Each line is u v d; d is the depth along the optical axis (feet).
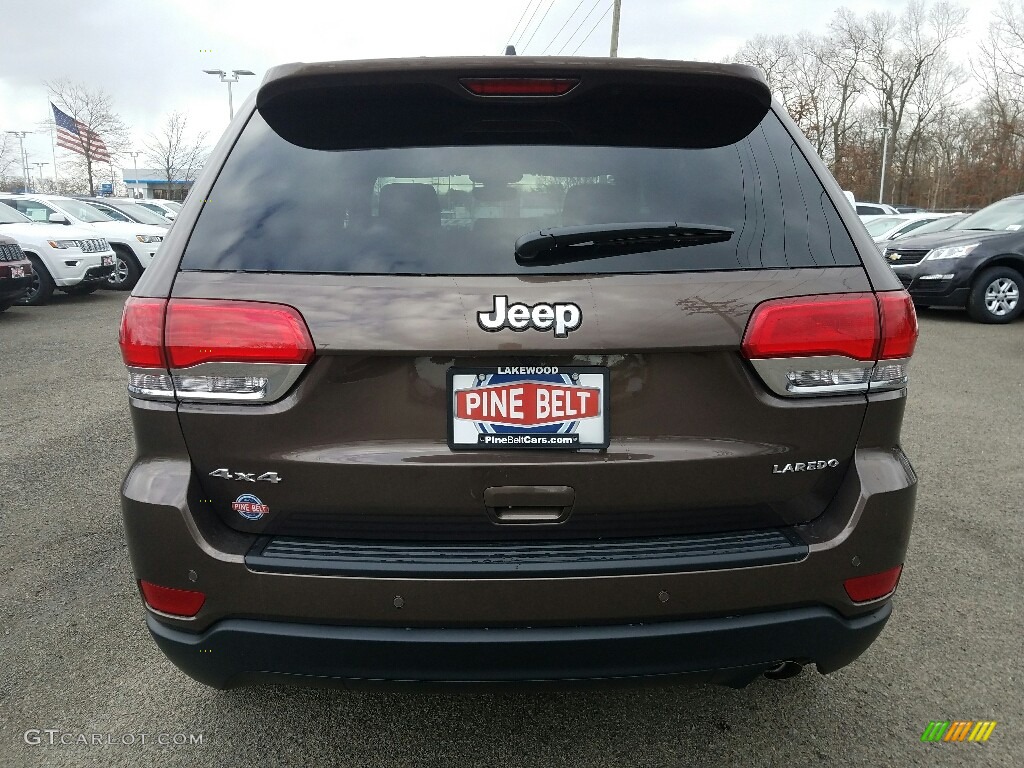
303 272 5.53
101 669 8.30
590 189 5.98
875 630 5.98
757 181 6.07
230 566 5.48
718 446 5.61
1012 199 36.06
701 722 7.48
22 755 6.98
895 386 5.85
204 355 5.44
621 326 5.37
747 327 5.50
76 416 18.38
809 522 5.86
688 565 5.45
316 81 6.04
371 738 7.26
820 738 7.23
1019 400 19.74
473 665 5.49
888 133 196.03
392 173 5.94
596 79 5.99
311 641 5.46
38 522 12.11
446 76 5.94
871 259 5.86
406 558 5.46
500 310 5.33
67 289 41.86
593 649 5.45
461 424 5.50
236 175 6.05
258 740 7.23
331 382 5.45
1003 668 8.30
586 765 6.88
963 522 12.07
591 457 5.53
